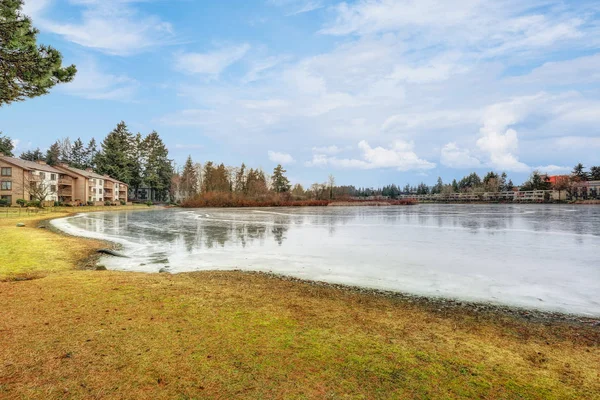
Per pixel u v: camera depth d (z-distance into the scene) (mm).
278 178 89812
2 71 7957
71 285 7578
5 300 6266
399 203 79938
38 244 14883
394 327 5555
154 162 81688
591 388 3746
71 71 8898
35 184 47094
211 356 4141
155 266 11430
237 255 13570
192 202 67812
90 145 93750
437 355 4449
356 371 3885
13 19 7840
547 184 87000
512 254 13797
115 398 3209
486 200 90875
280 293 7621
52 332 4738
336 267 11273
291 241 17781
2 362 3830
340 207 67312
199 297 6824
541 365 4332
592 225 25766
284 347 4484
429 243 16938
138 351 4215
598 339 5508
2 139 72750
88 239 17875
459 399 3377
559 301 7758
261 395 3320
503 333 5625
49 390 3301
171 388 3404
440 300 7680
